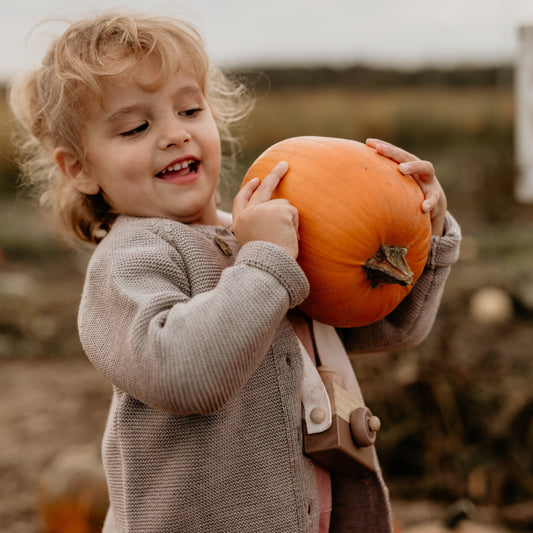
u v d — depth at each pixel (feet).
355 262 4.97
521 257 23.84
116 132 5.18
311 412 5.13
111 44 5.14
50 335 20.77
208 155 5.39
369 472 5.47
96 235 6.26
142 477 5.04
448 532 8.80
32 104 6.15
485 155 38.81
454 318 16.94
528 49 13.47
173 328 4.42
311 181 5.03
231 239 5.51
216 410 4.55
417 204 5.23
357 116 47.55
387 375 12.24
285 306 4.59
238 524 4.89
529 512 10.31
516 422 11.51
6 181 39.91
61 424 15.19
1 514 11.84
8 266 28.22
